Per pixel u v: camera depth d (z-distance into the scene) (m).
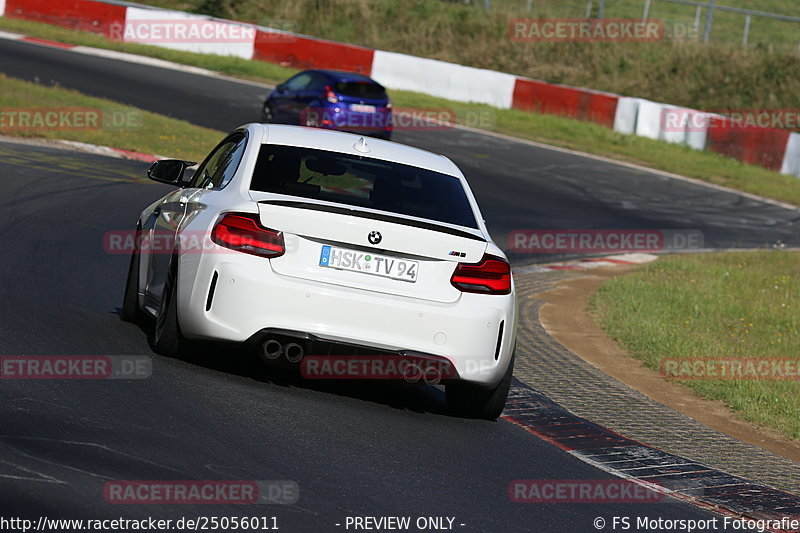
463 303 21.70
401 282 21.41
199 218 22.09
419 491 17.58
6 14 135.25
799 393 31.69
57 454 16.17
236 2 158.62
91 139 65.56
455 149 91.50
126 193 50.38
